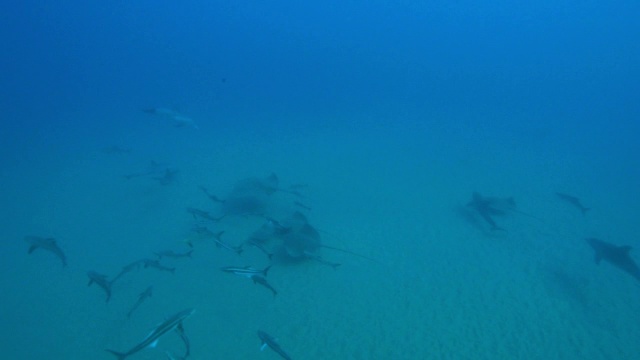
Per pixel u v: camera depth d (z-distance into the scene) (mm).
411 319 8961
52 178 16719
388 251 11398
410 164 18203
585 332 8773
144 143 21625
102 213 13539
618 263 9602
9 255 11195
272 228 11227
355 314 9047
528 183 16500
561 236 12539
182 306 9172
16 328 8602
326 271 10438
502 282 10289
